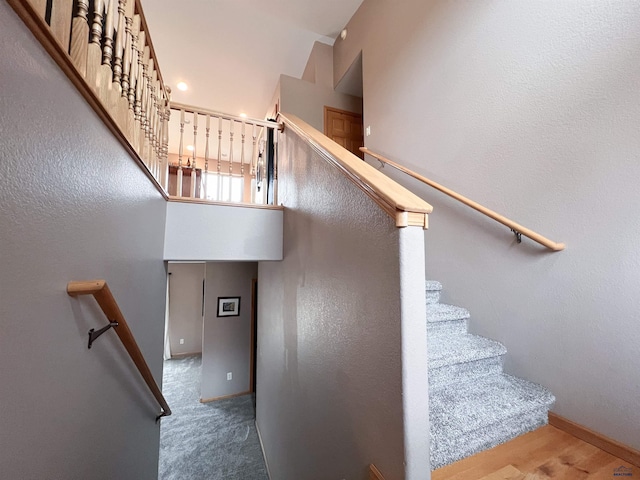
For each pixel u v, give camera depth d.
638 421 1.09
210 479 2.98
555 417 1.33
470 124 1.85
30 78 0.60
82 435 0.88
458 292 1.91
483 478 1.00
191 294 7.01
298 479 1.90
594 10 1.26
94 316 0.96
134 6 1.30
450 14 2.03
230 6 3.35
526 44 1.53
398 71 2.59
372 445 1.00
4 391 0.55
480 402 1.28
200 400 4.71
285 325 2.32
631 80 1.14
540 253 1.45
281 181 2.56
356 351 1.13
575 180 1.31
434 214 2.12
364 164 1.21
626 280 1.14
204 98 5.09
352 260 1.18
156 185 1.76
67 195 0.76
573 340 1.30
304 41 3.96
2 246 0.53
